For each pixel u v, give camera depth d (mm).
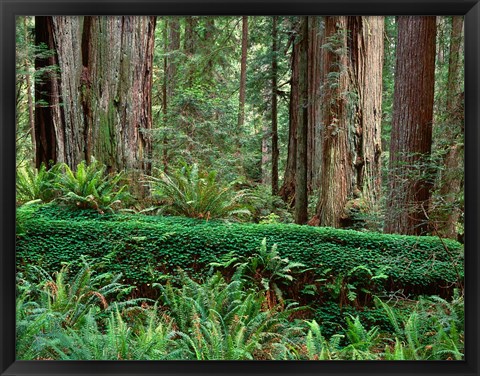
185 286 5465
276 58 14133
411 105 7836
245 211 7719
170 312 5387
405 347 4699
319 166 11125
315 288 5984
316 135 11172
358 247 6473
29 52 8125
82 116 8805
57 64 8555
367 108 9383
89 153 8812
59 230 6426
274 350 4660
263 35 15203
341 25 9047
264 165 16078
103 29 8922
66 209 7375
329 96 9094
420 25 7848
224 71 15953
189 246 6363
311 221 9203
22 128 11562
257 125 17125
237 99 16797
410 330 4719
